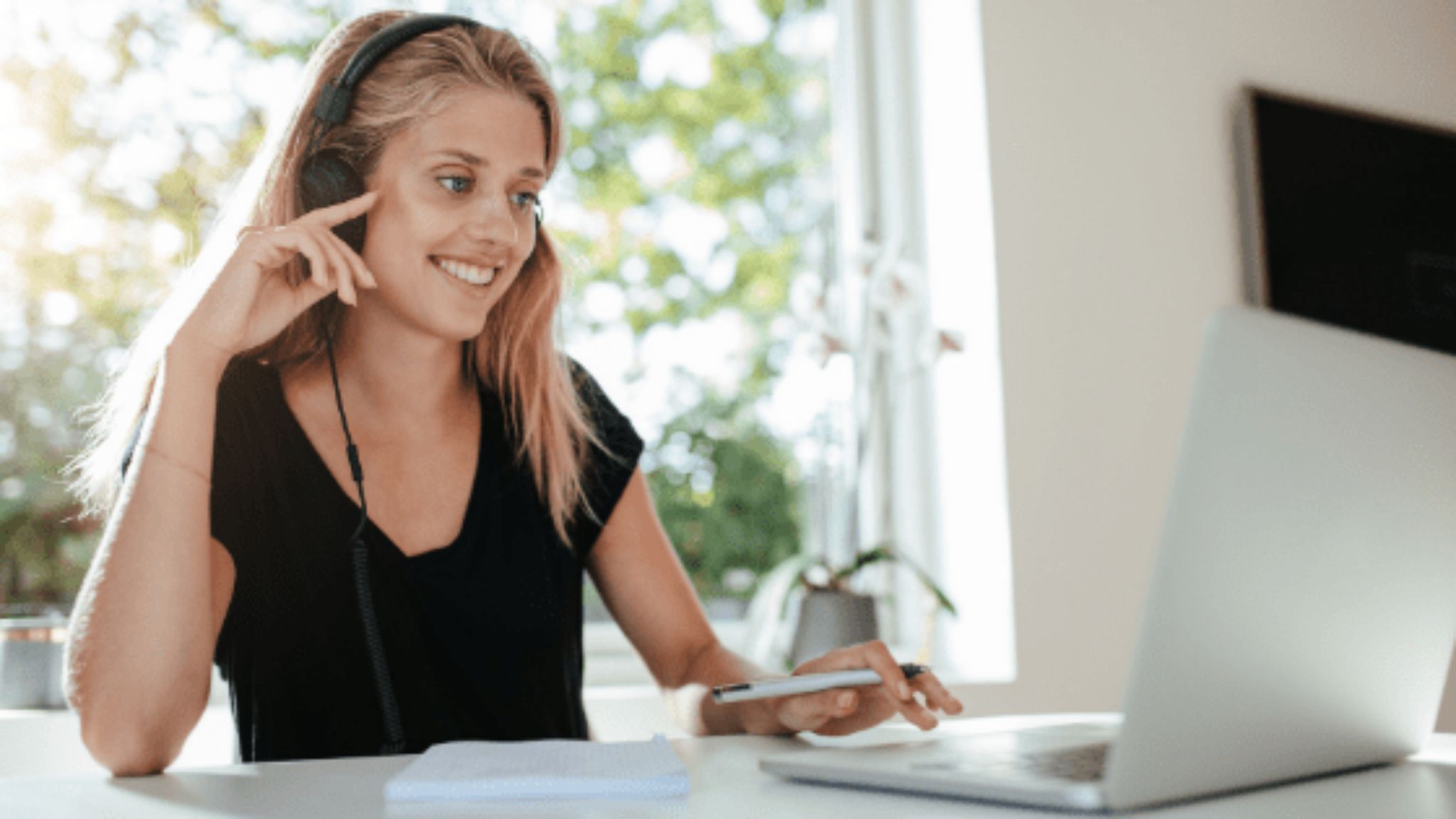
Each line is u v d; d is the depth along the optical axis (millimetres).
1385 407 610
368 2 1990
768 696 935
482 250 1202
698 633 1362
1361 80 2627
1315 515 582
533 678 1260
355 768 818
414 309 1208
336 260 1084
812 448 2277
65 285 1781
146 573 912
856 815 584
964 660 2170
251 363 1248
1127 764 544
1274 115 2432
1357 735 678
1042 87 2242
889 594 2271
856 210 2367
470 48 1240
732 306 2262
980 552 2156
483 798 655
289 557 1183
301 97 1255
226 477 1147
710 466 2203
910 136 2361
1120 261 2268
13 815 640
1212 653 554
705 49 2299
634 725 1710
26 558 1714
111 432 1197
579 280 2133
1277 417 551
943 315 2273
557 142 1329
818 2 2414
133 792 722
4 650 1544
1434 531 661
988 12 2217
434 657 1213
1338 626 617
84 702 878
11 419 1729
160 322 1198
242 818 620
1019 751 723
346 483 1232
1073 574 2135
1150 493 2232
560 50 2170
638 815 601
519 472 1345
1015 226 2180
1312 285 2434
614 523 1398
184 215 1855
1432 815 561
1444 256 2617
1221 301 2365
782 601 1947
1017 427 2125
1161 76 2365
